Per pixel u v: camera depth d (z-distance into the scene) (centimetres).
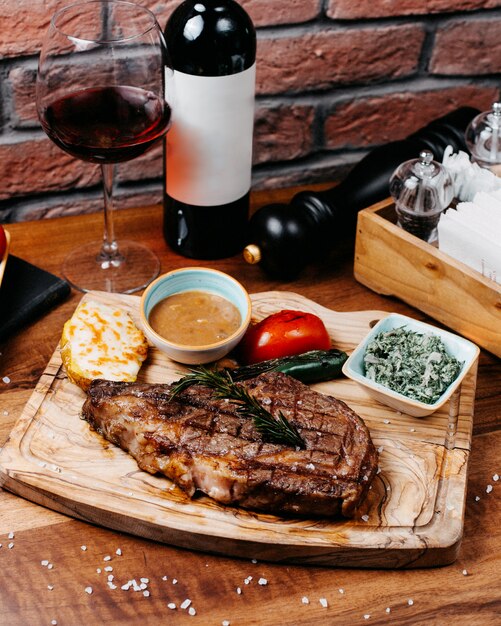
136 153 80
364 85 102
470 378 81
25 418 77
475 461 78
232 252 93
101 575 71
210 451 72
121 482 74
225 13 80
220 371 80
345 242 97
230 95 82
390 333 81
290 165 105
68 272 92
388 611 70
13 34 89
